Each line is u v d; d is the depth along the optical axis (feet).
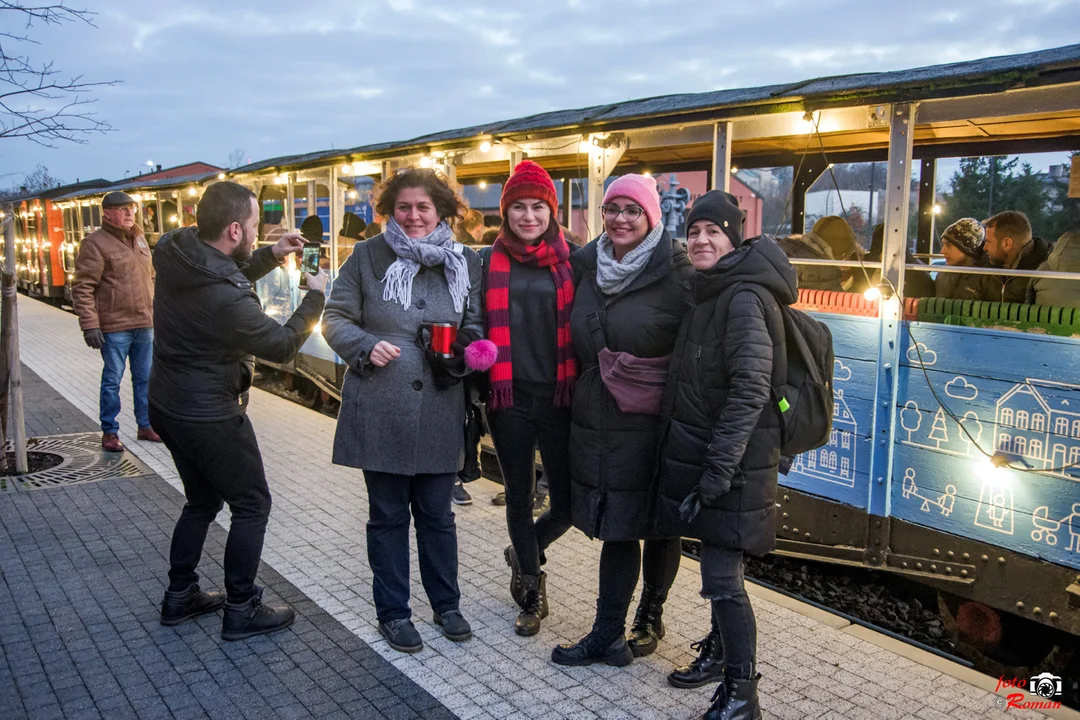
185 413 10.72
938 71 12.82
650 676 10.59
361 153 25.75
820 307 14.40
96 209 51.72
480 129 22.43
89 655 10.89
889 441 13.43
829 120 13.96
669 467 9.46
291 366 30.91
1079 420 11.18
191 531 11.62
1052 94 11.58
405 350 10.96
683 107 15.84
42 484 18.29
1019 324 11.80
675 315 9.96
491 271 11.38
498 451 11.65
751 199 23.38
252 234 11.07
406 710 9.70
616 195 9.98
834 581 15.93
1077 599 11.29
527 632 11.62
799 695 10.16
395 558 11.27
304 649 11.14
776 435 9.20
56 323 49.67
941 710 9.87
